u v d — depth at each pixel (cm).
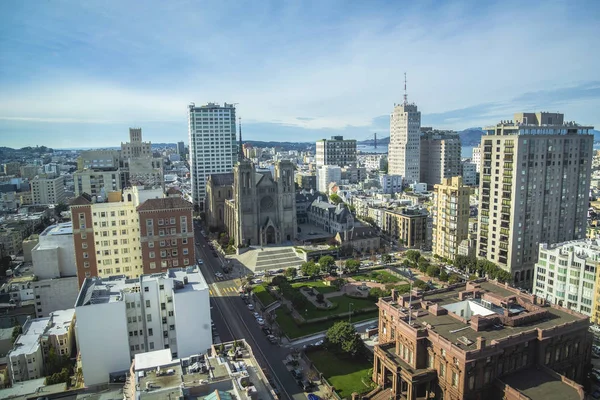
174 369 8356
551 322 11006
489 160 19688
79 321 10706
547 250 16525
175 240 16175
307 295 18412
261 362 13138
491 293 12825
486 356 9431
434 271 19825
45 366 13212
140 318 11538
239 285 19950
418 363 10312
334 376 12219
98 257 16062
